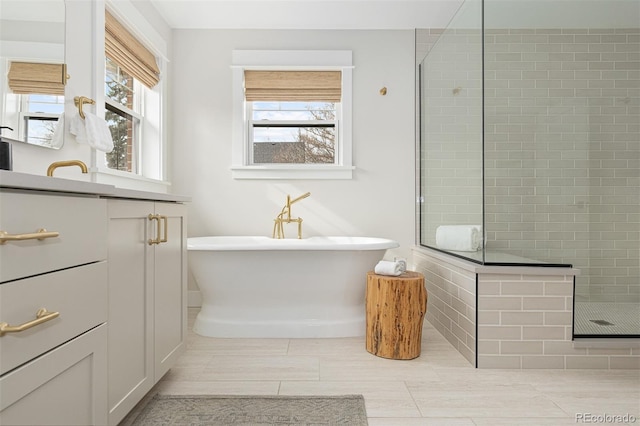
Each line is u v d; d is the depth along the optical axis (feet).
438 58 9.73
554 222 9.37
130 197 4.58
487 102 7.65
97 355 3.79
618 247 9.70
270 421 4.91
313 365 6.81
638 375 6.45
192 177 11.10
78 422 3.50
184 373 6.43
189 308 10.90
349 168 11.03
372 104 11.20
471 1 7.97
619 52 9.37
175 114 11.07
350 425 4.82
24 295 2.81
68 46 6.63
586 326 7.42
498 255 7.71
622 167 9.58
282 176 11.10
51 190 3.16
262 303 8.55
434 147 9.98
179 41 11.07
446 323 8.30
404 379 6.23
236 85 11.10
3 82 5.10
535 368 6.71
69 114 6.64
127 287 4.53
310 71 11.28
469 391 5.81
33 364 2.88
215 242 10.23
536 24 8.61
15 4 5.32
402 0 9.74
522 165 8.20
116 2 8.02
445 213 9.20
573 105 9.17
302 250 8.19
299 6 9.96
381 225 11.21
